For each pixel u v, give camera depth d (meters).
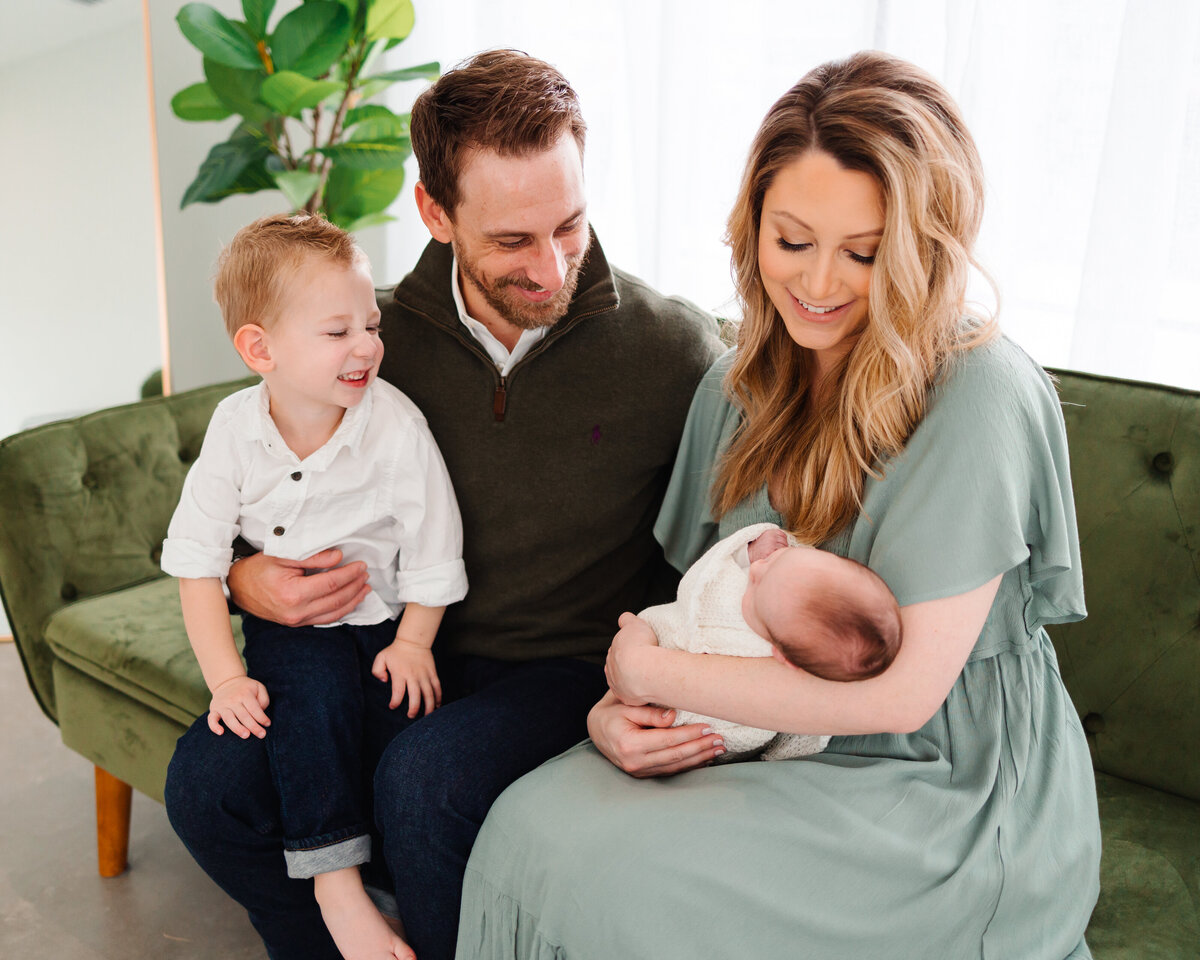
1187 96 1.59
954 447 1.01
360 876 1.24
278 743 1.20
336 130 2.46
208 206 2.88
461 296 1.38
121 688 1.59
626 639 1.14
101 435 1.75
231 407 1.32
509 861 1.05
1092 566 1.38
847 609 0.97
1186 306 1.69
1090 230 1.67
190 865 1.77
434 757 1.17
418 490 1.32
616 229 2.38
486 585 1.42
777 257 1.07
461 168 1.21
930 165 0.98
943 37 1.80
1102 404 1.40
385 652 1.34
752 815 1.01
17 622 1.72
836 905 0.98
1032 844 1.04
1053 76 1.72
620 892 0.98
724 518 1.26
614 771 1.12
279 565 1.31
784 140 1.04
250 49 2.15
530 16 2.37
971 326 1.08
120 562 1.77
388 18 2.18
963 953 1.02
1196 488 1.30
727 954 0.97
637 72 2.15
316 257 1.19
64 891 1.70
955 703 1.09
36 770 2.04
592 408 1.37
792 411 1.21
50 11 2.39
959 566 0.98
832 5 1.93
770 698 1.03
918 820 1.03
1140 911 1.14
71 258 2.52
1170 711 1.33
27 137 2.43
